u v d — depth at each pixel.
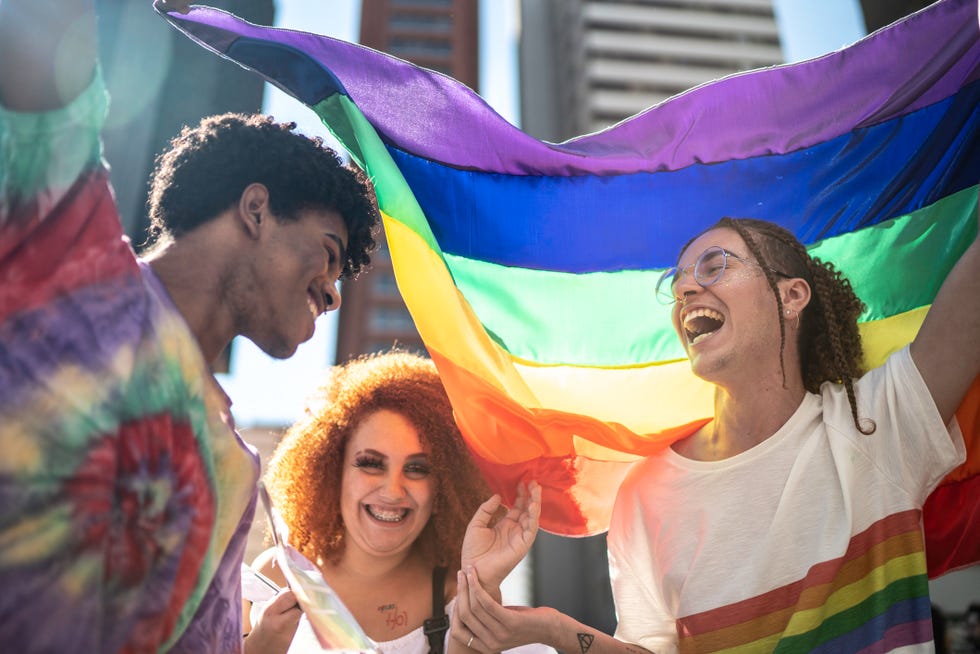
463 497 2.55
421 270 2.32
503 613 2.15
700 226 2.57
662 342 2.56
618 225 2.60
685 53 53.47
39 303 1.37
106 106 1.45
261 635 2.08
